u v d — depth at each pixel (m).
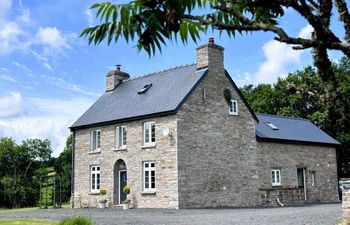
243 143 28.30
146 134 27.00
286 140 30.77
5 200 49.19
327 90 2.62
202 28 2.86
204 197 25.52
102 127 30.00
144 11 2.54
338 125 40.62
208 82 26.86
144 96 28.88
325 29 2.51
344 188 13.38
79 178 31.20
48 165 54.28
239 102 28.62
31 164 52.59
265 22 2.92
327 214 18.30
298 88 2.87
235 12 2.72
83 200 30.59
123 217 19.77
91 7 2.53
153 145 26.14
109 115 29.64
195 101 25.98
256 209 23.20
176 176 24.55
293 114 44.81
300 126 35.00
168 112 25.14
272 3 2.74
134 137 27.50
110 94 32.94
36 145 52.41
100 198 29.19
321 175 33.16
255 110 48.09
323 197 32.88
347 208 13.26
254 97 50.00
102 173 29.47
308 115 42.62
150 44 2.60
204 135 26.14
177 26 2.59
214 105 26.98
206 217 18.45
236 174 27.47
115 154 28.66
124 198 28.27
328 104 2.62
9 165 51.34
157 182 25.70
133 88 31.31
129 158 27.64
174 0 2.57
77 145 31.78
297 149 31.88
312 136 33.66
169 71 29.89
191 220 17.36
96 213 22.91
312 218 16.75
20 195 49.28
